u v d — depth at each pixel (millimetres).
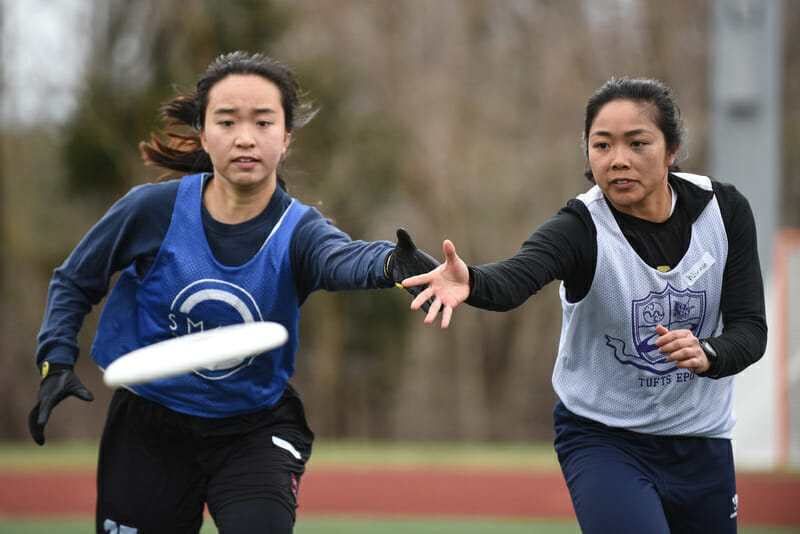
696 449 11172
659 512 10469
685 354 9961
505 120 70250
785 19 67250
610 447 11031
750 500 27219
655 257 10727
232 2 58719
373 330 64375
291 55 61094
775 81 31469
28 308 67188
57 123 59906
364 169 60906
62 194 60281
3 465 33469
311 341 65000
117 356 11656
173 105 12703
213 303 11203
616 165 10320
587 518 10484
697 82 66500
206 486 11719
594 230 10703
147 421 11562
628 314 10750
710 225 10828
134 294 11703
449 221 70125
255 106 10859
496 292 9883
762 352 10703
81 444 66438
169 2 58969
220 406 11375
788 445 31297
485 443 77062
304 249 11211
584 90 69062
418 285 9930
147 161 12961
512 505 28938
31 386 70938
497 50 70000
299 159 59406
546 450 41938
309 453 11953
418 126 69500
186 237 11258
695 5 66562
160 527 11805
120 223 11414
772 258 31500
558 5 69312
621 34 68562
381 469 30719
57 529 24828
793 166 68312
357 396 66312
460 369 76000
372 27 69125
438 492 29844
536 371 77812
